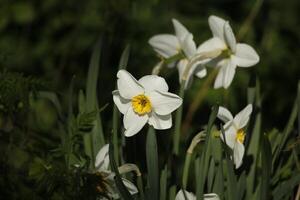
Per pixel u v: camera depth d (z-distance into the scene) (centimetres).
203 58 100
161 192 94
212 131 96
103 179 91
